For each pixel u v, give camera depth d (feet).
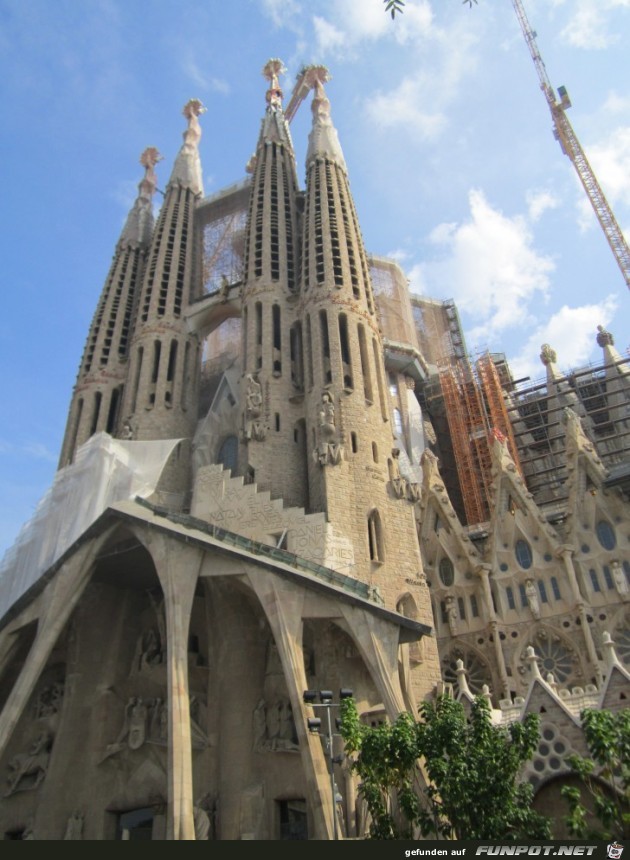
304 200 226.79
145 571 146.61
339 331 173.68
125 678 145.07
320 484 148.46
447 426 263.29
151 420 199.62
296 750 117.08
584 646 156.66
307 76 258.37
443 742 71.46
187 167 272.92
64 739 134.10
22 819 130.00
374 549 142.72
